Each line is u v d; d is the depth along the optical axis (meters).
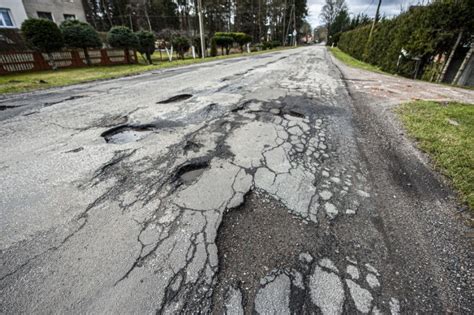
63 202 1.90
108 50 13.88
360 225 1.75
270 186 2.15
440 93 6.12
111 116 3.88
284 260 1.44
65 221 1.71
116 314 1.14
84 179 2.20
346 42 26.66
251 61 13.24
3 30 13.28
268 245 1.54
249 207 1.88
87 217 1.74
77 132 3.27
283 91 5.77
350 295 1.25
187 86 6.20
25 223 1.69
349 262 1.45
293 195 2.05
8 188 2.08
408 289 1.30
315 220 1.78
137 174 2.29
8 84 6.94
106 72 10.16
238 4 36.06
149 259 1.42
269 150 2.83
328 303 1.21
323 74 8.80
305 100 5.05
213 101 4.74
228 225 1.69
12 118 3.82
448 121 3.82
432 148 2.92
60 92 5.67
